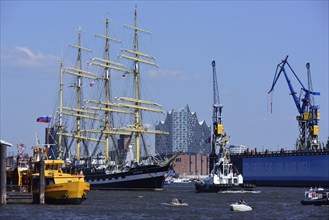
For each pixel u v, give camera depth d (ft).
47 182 610.65
